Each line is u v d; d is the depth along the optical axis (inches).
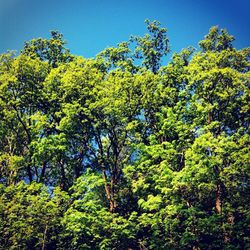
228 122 1133.7
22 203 879.1
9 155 1151.6
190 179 942.4
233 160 958.4
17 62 1133.7
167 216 931.3
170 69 1229.1
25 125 1186.6
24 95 1157.1
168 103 1197.1
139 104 1127.6
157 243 935.0
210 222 901.8
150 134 1174.3
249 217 908.0
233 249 879.7
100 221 909.2
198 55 1163.9
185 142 1058.7
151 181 1061.1
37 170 1198.9
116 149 1146.0
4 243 847.1
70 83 1106.1
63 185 1157.1
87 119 1121.4
